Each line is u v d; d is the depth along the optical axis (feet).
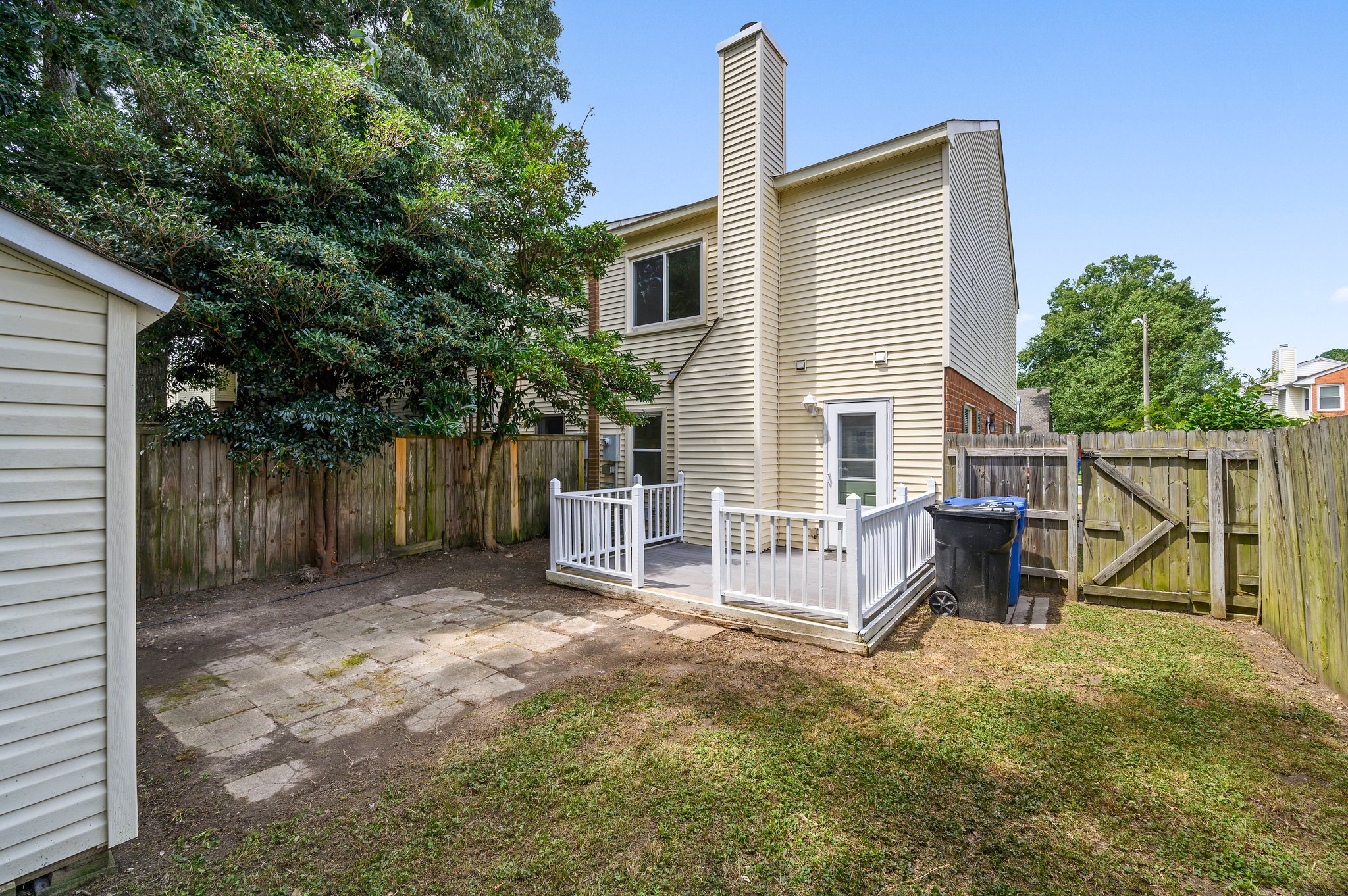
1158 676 12.66
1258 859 7.09
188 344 20.02
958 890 6.60
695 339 29.25
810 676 12.72
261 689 12.18
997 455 21.17
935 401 23.04
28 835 6.33
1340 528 11.20
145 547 18.39
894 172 24.27
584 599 19.06
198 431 18.15
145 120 18.78
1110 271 128.77
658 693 11.79
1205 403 25.07
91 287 6.87
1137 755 9.42
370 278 20.40
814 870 6.89
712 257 29.01
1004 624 16.42
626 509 19.20
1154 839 7.45
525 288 27.63
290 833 7.64
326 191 20.13
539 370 22.94
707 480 28.37
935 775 8.87
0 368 6.19
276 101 18.45
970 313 26.99
